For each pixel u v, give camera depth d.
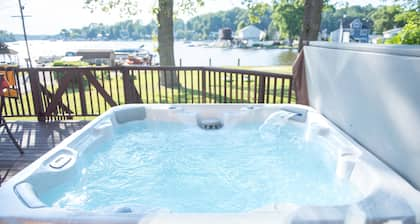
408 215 1.24
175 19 9.22
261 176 2.27
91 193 1.99
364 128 1.98
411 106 1.49
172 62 8.38
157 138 2.99
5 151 3.00
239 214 1.24
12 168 2.60
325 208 1.28
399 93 1.58
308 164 2.45
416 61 1.44
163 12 7.97
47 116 4.14
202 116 3.21
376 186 1.48
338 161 2.04
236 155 2.64
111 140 2.71
